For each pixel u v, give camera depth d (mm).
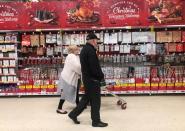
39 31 9055
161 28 9023
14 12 8852
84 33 9102
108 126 5891
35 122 6305
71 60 6770
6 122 6348
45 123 6215
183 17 8641
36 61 9211
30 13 8844
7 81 9000
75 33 9148
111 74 8852
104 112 7012
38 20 8852
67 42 9000
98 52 9031
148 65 9203
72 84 6820
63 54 9070
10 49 8914
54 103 8141
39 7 8836
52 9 8812
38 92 8938
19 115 6910
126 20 8734
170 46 8883
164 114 6746
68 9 8797
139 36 8859
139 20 8703
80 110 6039
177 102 7965
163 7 8656
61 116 6762
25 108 7602
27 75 8969
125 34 8883
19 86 8953
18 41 9117
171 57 9062
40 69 9031
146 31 9008
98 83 5785
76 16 8789
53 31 9141
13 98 8938
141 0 8688
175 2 8641
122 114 6805
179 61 9094
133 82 8820
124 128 5742
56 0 9531
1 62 8984
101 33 8930
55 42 8992
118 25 8750
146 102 8016
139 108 7355
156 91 8805
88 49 5707
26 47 9234
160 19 8688
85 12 8773
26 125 6098
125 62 9094
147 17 8695
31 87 8945
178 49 8875
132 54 9109
